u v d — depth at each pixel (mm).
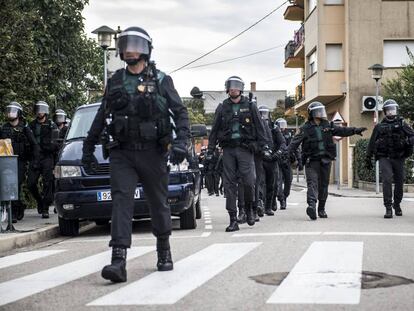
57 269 6867
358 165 26891
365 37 29250
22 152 12109
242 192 11070
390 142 12242
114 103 5961
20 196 12195
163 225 6312
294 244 8156
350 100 29312
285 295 5121
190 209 10734
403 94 24938
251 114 10172
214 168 24953
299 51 36906
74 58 21016
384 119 12516
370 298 4984
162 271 6363
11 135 12031
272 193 13164
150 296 5203
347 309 4633
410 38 29156
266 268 6410
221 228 10789
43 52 19594
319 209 12398
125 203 5988
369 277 5852
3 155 10148
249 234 9500
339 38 30516
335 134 12070
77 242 9742
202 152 29703
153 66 6074
